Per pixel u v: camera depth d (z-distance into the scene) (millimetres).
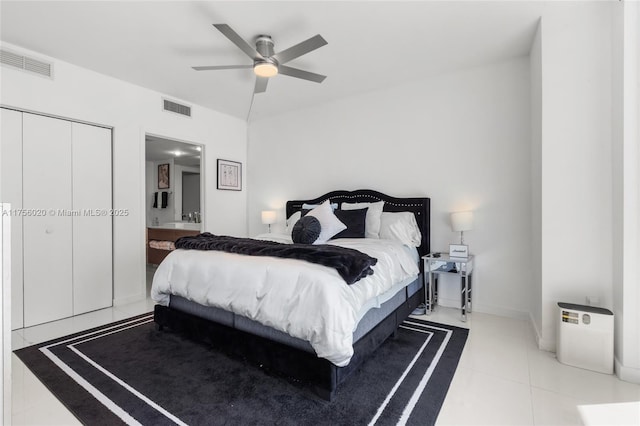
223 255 2371
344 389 1845
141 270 3725
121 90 3523
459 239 3354
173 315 2578
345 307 1724
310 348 1803
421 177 3576
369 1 2191
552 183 2283
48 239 3029
